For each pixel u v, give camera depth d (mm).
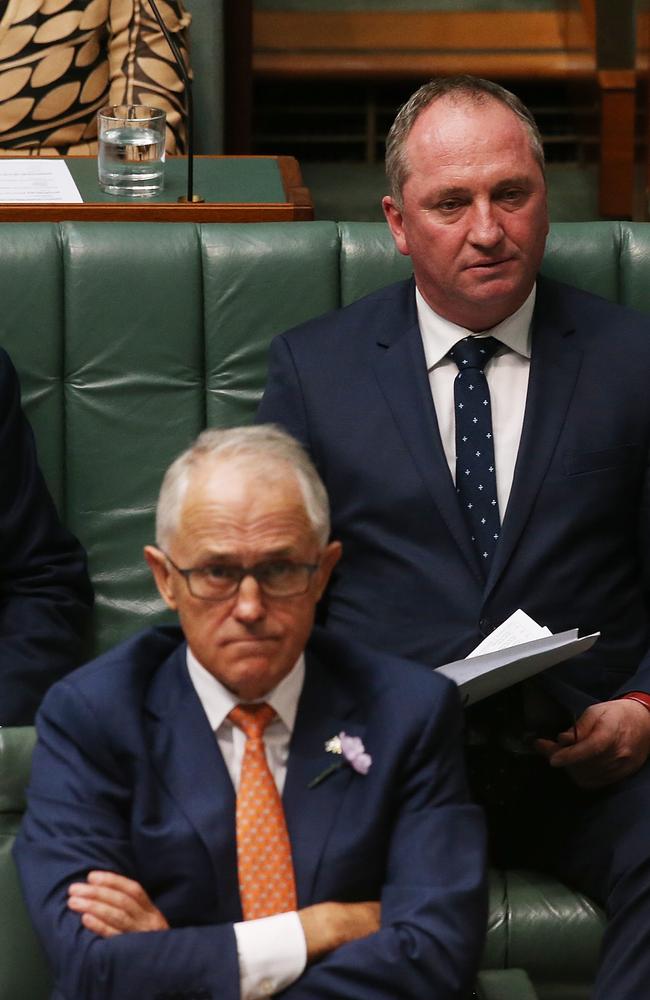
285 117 24391
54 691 6969
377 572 9406
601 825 8695
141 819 6691
